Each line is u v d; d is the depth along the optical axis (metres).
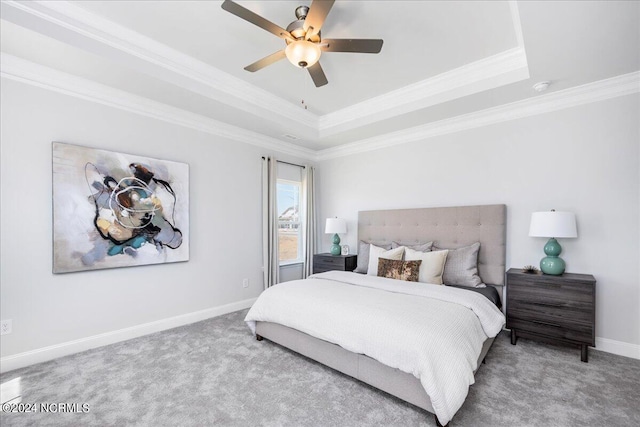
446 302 2.39
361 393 2.07
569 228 2.65
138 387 2.13
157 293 3.26
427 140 3.91
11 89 2.41
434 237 3.70
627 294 2.64
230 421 1.78
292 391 2.10
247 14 1.78
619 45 2.16
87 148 2.76
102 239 2.84
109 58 2.39
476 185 3.50
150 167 3.19
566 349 2.76
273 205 4.46
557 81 2.71
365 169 4.58
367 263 3.99
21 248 2.44
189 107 3.32
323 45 2.04
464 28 2.32
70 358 2.58
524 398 1.99
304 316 2.43
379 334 1.96
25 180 2.46
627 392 2.05
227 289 3.95
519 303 2.81
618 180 2.69
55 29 2.13
